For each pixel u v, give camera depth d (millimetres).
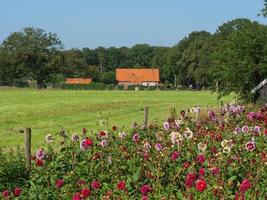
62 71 171750
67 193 10828
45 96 94125
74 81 187125
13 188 13406
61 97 91000
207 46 164375
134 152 13672
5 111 60156
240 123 18828
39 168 12688
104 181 11836
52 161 13125
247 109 26453
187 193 9328
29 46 166375
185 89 161625
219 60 43938
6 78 168625
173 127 17125
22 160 14938
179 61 181625
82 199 9164
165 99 89500
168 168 11930
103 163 12609
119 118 51000
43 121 49875
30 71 166875
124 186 9852
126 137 16156
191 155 12781
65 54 173000
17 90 128625
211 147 13906
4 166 14070
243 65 42344
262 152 12641
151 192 9781
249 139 15227
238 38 43125
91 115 56281
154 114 55281
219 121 19109
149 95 104625
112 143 15203
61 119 52000
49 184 11805
